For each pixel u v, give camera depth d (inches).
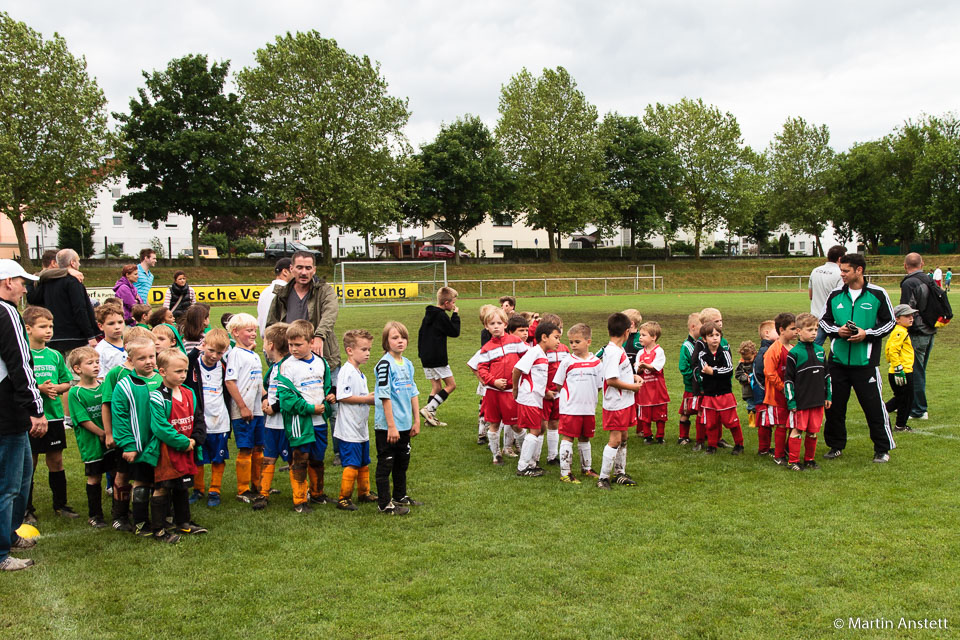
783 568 159.0
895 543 173.0
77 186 1291.8
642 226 2066.9
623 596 145.3
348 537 183.2
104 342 248.8
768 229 2815.0
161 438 179.5
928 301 308.8
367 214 1530.5
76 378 215.2
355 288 1314.0
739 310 975.0
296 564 164.4
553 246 1995.6
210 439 213.0
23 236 1253.1
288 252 1828.2
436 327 319.6
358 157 1558.8
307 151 1476.4
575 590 148.3
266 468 211.9
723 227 2279.8
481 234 2509.8
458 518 197.6
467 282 1704.0
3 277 159.6
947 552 166.9
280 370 205.9
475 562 164.6
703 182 2142.0
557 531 185.5
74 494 230.1
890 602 141.5
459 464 259.0
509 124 1845.5
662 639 127.6
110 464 198.4
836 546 171.8
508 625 133.1
